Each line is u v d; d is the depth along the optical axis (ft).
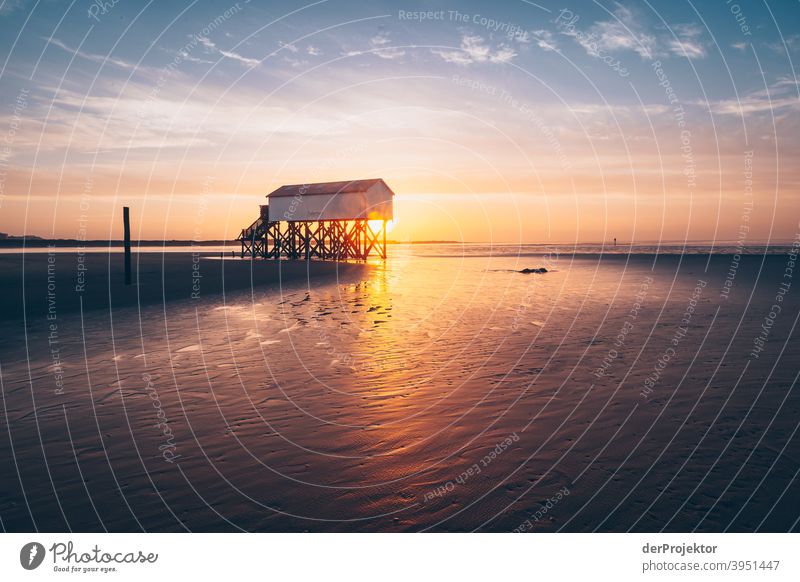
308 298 60.08
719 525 11.72
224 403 20.93
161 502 12.91
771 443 16.11
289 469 14.73
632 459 15.16
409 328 39.11
